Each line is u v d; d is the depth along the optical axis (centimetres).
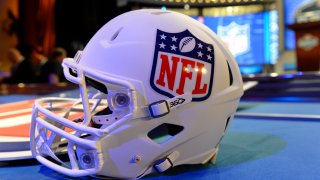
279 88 261
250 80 271
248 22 352
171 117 67
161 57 66
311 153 91
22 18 659
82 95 64
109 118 65
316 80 251
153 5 356
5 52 650
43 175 73
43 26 650
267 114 167
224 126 76
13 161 82
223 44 77
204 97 70
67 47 641
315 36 292
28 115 138
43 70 439
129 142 65
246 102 248
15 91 382
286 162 82
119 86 64
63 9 638
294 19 362
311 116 156
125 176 66
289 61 375
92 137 66
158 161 69
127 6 439
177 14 74
